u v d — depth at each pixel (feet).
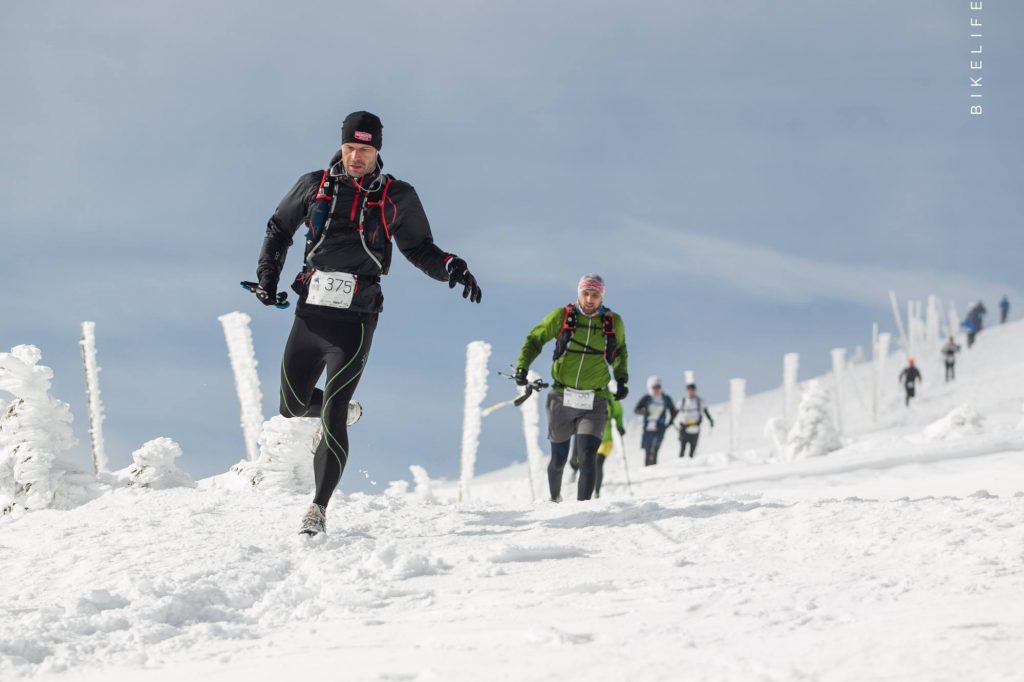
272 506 63.62
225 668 29.55
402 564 44.47
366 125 53.57
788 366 329.11
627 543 48.70
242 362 118.83
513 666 25.61
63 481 78.38
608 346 80.33
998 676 20.79
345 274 54.44
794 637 26.40
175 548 49.75
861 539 43.50
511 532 53.88
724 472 150.92
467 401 159.22
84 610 38.70
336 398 53.72
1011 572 34.09
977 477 93.40
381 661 27.99
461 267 55.47
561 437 82.07
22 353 79.46
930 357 522.06
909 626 26.13
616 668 24.40
